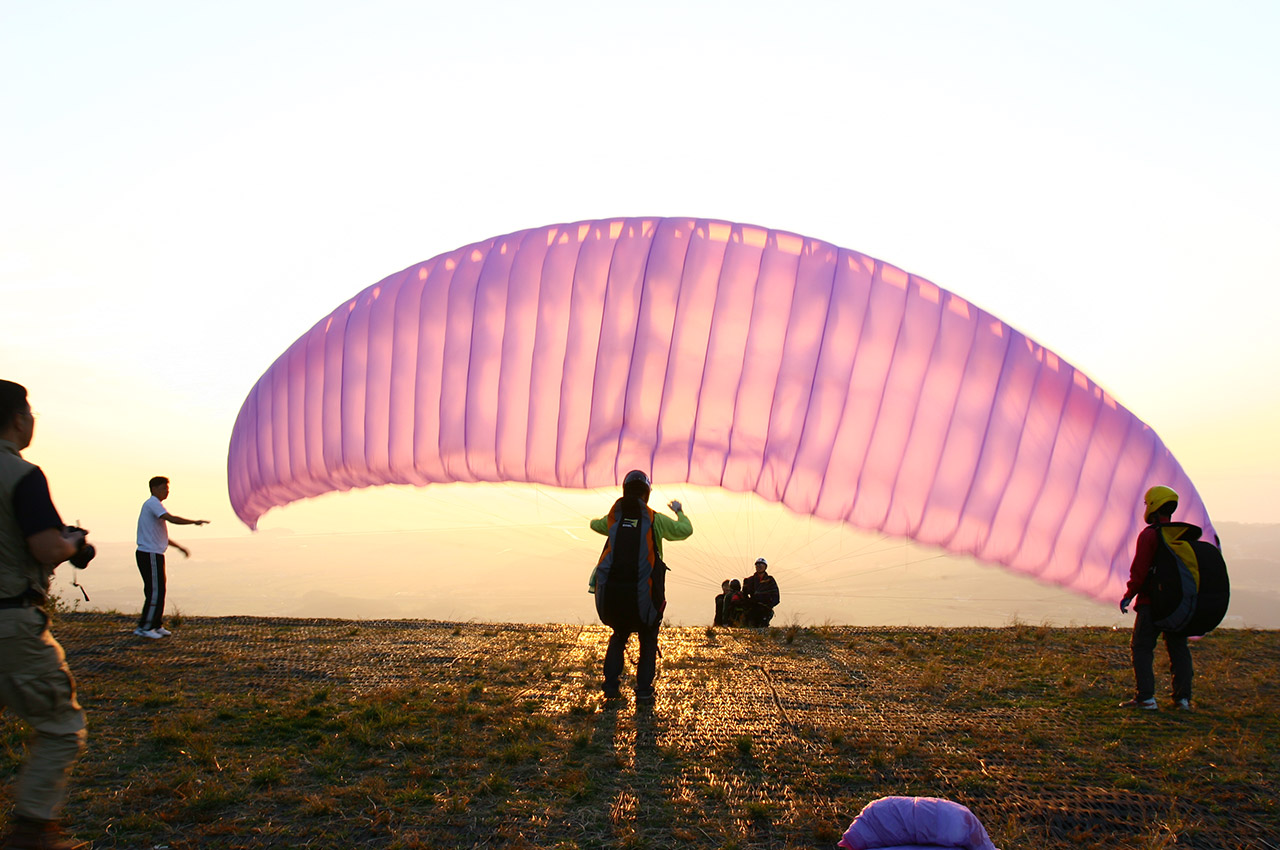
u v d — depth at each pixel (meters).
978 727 6.25
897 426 7.48
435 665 7.95
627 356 7.72
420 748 5.52
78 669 7.68
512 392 7.96
